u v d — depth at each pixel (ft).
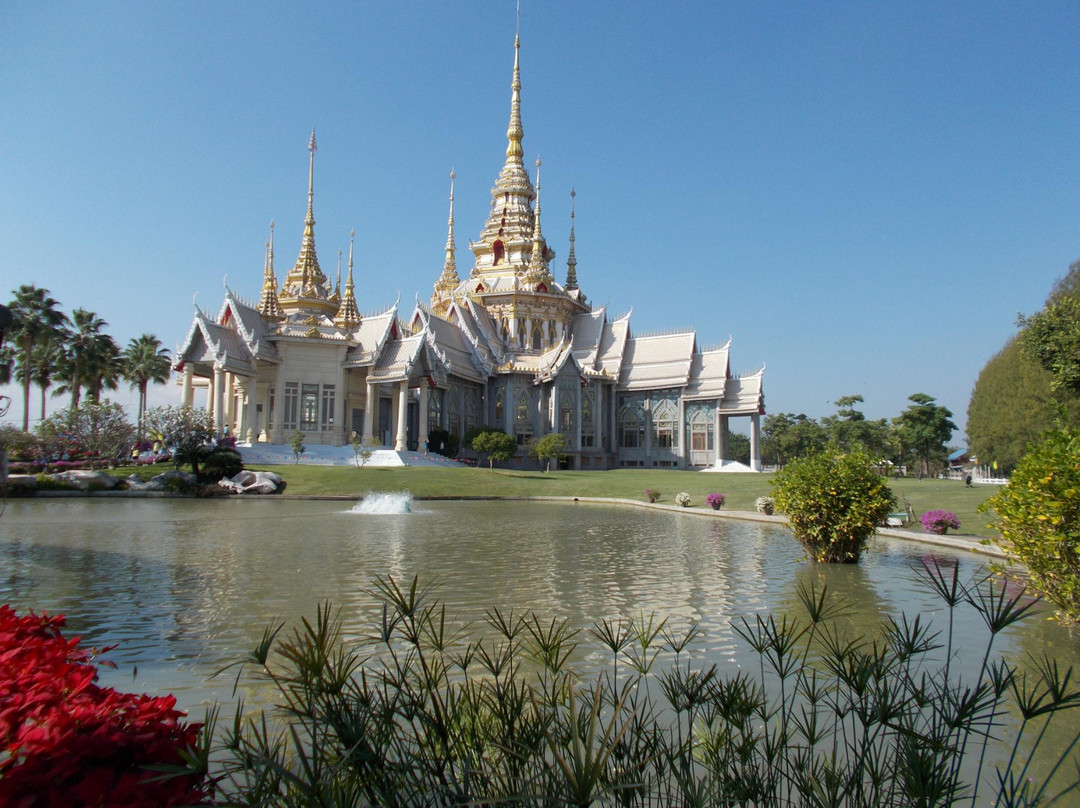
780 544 74.79
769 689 26.40
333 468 166.50
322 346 202.28
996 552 64.39
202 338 187.32
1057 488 34.12
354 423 212.23
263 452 186.39
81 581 49.55
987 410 215.51
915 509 109.09
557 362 252.83
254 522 93.56
